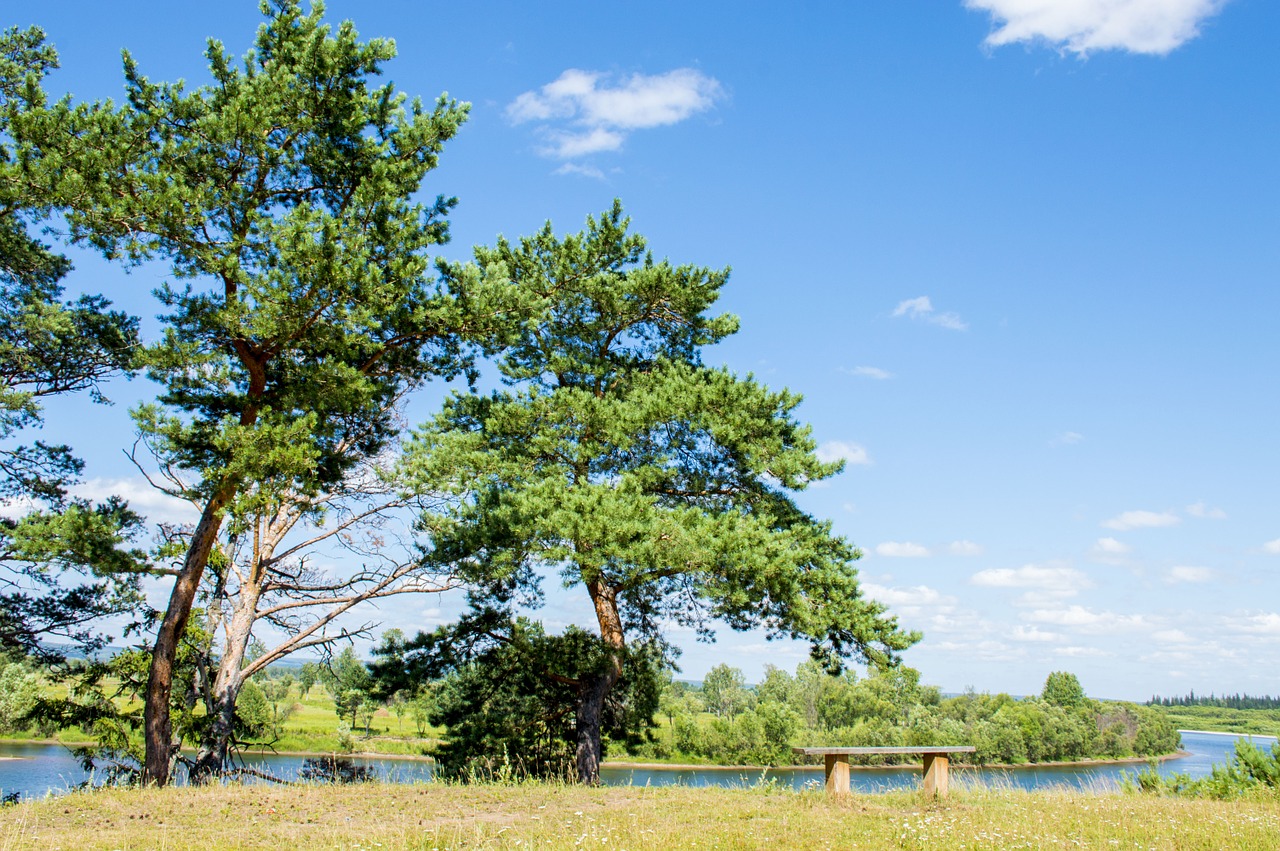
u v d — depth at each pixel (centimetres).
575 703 2067
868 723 7038
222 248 1455
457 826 932
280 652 2178
